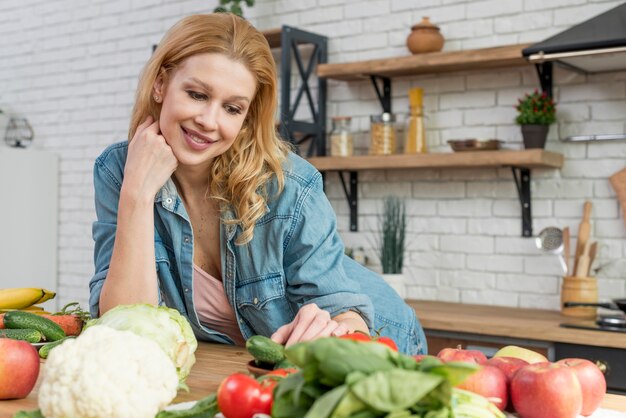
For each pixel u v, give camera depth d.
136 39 4.96
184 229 1.86
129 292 1.72
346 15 4.18
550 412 1.09
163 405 1.15
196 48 1.64
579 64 3.29
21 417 1.11
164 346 1.39
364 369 0.90
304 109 4.31
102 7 5.12
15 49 5.55
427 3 3.94
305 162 1.90
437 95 3.91
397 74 3.93
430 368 0.91
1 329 1.71
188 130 1.68
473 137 3.81
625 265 3.43
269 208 1.84
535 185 3.64
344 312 1.80
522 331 3.05
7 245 5.07
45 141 5.40
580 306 3.29
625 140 3.44
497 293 3.74
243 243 1.83
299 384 0.94
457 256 3.86
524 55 3.19
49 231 5.27
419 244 3.96
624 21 3.02
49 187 5.27
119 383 1.09
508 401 1.16
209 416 1.06
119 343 1.13
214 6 4.62
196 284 1.92
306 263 1.83
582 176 3.54
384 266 3.83
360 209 4.13
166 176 1.73
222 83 1.63
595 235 3.50
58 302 5.32
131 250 1.71
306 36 4.10
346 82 4.19
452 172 3.87
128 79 5.00
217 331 2.01
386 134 3.81
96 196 1.93
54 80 5.36
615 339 2.86
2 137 5.57
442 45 3.76
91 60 5.18
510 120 3.71
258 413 1.01
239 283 1.89
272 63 1.75
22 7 5.52
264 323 1.89
